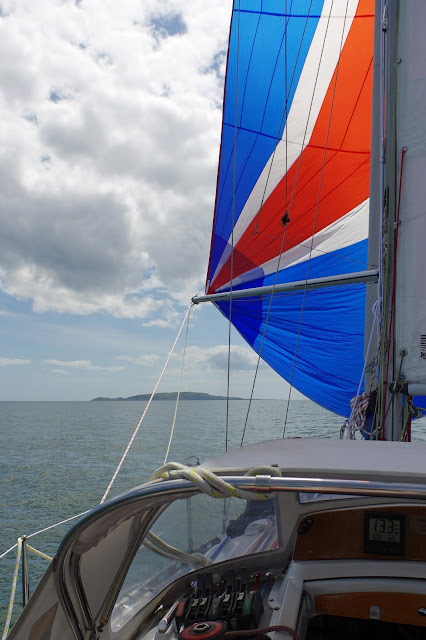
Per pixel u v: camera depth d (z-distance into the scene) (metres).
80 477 20.52
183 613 2.02
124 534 1.98
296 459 2.15
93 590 1.94
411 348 3.51
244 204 7.97
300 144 7.65
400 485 1.70
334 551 2.37
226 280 8.17
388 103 3.75
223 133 8.13
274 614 2.07
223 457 2.25
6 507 14.99
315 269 7.85
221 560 2.37
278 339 8.32
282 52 7.72
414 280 3.54
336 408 8.40
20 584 8.45
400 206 3.64
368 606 2.25
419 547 2.29
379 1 4.17
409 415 3.58
